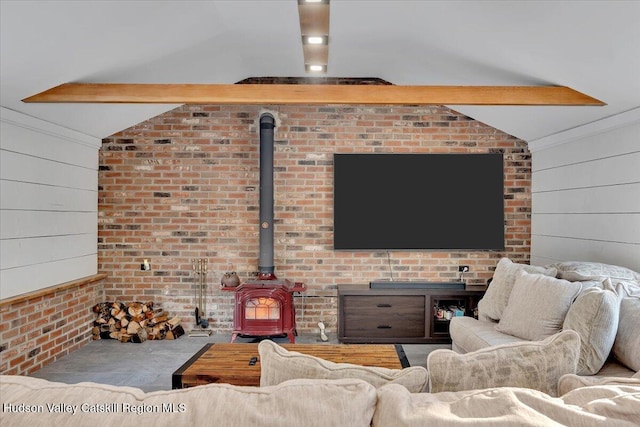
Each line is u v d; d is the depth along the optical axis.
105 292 4.60
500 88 3.43
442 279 4.67
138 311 4.40
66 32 2.62
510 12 2.67
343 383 1.06
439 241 4.59
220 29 3.43
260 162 4.38
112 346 4.17
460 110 4.57
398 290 4.28
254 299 4.15
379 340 4.29
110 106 3.86
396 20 3.30
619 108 3.28
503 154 4.66
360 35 3.61
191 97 3.38
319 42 3.09
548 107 3.70
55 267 3.79
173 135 4.60
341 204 4.57
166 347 4.13
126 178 4.59
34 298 3.48
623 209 3.37
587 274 2.96
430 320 4.29
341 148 4.65
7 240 3.21
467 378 1.21
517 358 1.24
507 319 2.94
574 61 2.94
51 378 3.34
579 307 2.29
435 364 1.24
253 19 3.34
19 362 3.31
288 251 4.64
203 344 4.23
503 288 3.29
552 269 3.15
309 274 4.65
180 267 4.61
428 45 3.57
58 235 3.85
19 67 2.77
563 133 4.06
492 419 0.96
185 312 4.62
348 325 4.29
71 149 4.06
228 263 4.62
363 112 4.66
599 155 3.64
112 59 3.17
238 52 3.96
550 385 1.23
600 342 2.17
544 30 2.72
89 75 3.29
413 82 4.46
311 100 3.44
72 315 4.02
